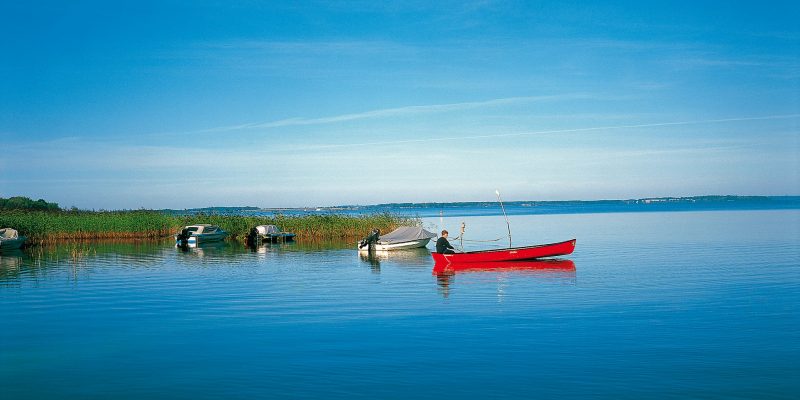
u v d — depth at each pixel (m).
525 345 16.97
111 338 18.59
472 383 13.87
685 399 12.73
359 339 17.97
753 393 13.03
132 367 15.58
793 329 18.64
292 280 31.05
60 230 63.00
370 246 49.19
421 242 51.22
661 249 46.47
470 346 16.97
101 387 14.05
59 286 29.45
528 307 22.47
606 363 15.22
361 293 26.45
